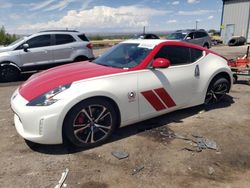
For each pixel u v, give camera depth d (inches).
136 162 128.6
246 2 1072.8
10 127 171.6
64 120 130.7
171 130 166.4
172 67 170.2
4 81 344.5
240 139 154.6
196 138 154.8
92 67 160.7
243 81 307.1
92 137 141.0
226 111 203.8
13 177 116.2
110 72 146.7
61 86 132.7
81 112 134.0
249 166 126.3
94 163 127.6
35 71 358.0
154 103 162.1
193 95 186.1
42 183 112.1
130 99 149.1
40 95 130.8
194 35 672.4
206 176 117.6
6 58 334.6
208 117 190.1
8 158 132.0
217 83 203.2
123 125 153.1
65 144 146.1
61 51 364.8
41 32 357.4
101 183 112.5
